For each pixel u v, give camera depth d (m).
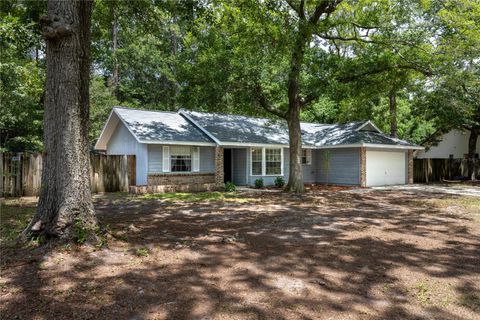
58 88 6.06
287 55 14.48
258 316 3.60
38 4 10.98
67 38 6.07
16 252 5.45
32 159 14.59
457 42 14.87
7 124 21.77
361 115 23.73
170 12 11.92
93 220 6.30
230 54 15.65
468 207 11.48
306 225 8.33
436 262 5.45
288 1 14.37
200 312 3.67
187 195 15.07
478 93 18.95
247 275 4.79
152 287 4.31
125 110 18.47
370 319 3.58
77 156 6.11
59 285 4.32
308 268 5.11
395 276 4.80
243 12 13.20
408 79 17.64
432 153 32.09
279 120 22.08
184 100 16.88
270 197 14.42
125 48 31.41
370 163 20.52
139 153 17.06
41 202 6.02
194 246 6.22
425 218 9.39
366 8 15.76
